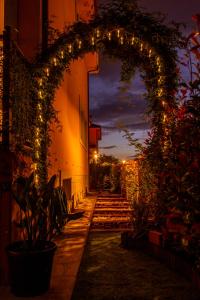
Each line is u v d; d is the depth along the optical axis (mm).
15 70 4746
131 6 5801
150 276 4613
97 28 5910
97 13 5914
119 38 5965
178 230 3738
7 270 4250
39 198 4414
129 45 6027
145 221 6164
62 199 4965
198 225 3412
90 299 3842
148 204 6156
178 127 4133
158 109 5598
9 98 4520
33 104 5770
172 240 5031
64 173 10023
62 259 5266
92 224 8992
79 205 13469
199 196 3578
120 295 3947
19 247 4125
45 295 3877
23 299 3789
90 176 26812
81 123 16438
